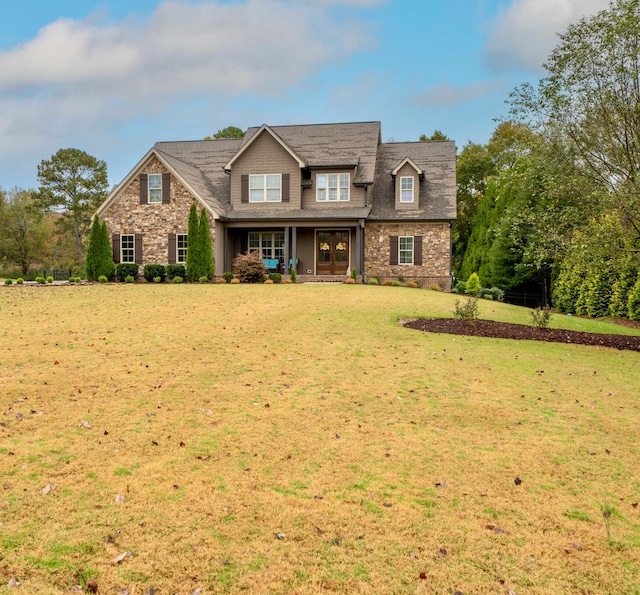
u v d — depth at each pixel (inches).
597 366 358.6
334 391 272.1
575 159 466.6
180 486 163.9
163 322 459.2
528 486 169.3
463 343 414.6
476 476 175.9
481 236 1213.7
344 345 386.0
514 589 117.8
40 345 358.3
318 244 994.1
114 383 275.3
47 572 119.8
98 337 390.0
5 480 164.4
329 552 131.0
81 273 1908.2
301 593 115.3
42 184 2025.1
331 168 957.2
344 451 195.0
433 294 741.9
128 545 131.5
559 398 273.7
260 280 879.1
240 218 928.3
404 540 136.6
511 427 225.9
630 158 438.6
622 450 202.2
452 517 148.6
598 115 444.8
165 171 928.3
